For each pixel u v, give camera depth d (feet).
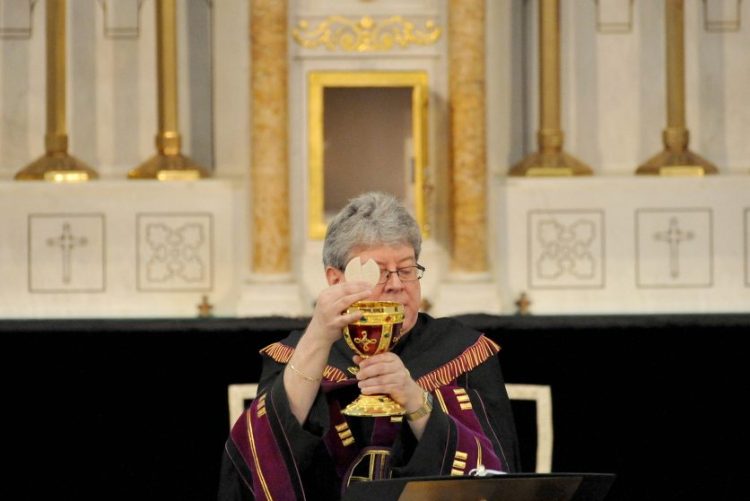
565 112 69.92
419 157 66.74
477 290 66.18
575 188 66.69
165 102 66.74
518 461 35.63
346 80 67.10
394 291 33.14
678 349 58.95
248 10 66.95
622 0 69.77
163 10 66.28
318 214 67.41
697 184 66.18
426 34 67.77
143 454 59.21
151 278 66.59
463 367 36.17
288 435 32.07
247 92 67.82
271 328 58.59
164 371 58.95
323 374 35.32
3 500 59.57
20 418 59.31
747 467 59.26
